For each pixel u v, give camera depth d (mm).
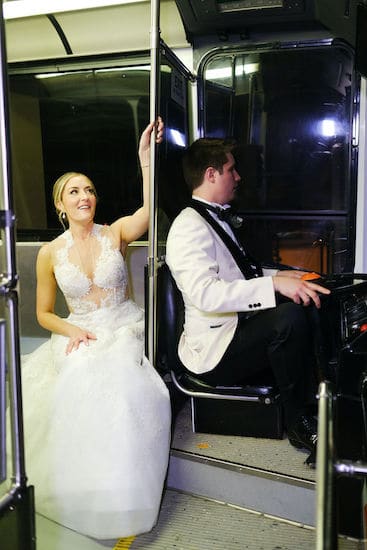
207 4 2721
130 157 3219
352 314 2359
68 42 3055
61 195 2457
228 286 2137
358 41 2264
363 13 2156
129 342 2303
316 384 2180
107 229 2545
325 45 2854
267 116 3051
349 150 2959
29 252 3236
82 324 2473
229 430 2383
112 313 2500
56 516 2121
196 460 2217
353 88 2883
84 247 2479
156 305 2352
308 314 2146
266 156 3102
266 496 2096
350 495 1886
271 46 2918
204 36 2992
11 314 1416
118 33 2975
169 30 2957
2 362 1332
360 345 2043
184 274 2195
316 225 3105
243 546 1932
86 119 3219
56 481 2105
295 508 2043
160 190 2650
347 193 3004
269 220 3172
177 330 2438
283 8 2686
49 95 3221
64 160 3303
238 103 3068
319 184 3053
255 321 2205
